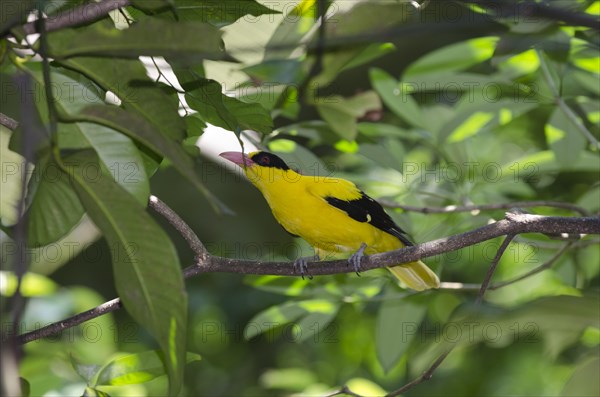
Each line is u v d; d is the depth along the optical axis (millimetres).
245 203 19109
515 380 21281
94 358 14414
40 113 6344
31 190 6516
